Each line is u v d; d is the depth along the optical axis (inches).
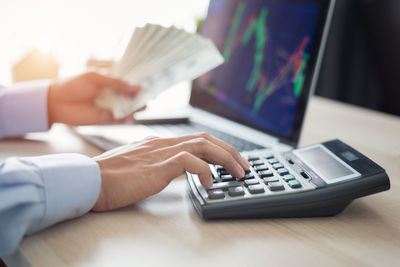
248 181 18.5
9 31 52.7
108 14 60.0
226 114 33.0
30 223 14.9
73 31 57.6
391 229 17.2
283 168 19.9
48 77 36.1
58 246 14.5
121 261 13.7
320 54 25.3
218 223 16.9
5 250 14.5
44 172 16.0
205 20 37.7
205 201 17.0
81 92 29.2
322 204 17.7
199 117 35.1
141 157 19.1
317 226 17.2
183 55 25.4
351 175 18.3
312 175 19.0
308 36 26.4
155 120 33.1
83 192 16.4
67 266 13.3
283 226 17.0
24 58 35.8
